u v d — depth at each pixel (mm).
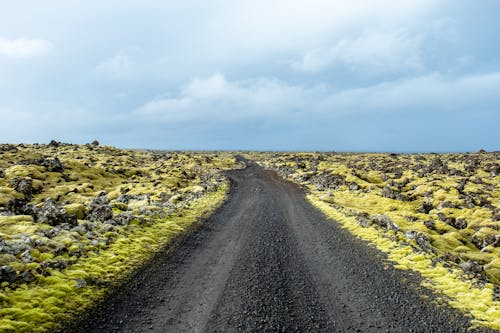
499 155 157000
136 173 107250
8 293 15086
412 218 50531
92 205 33938
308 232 32812
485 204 61031
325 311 16266
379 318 15648
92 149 166625
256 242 28641
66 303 15188
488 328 14891
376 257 24844
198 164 140375
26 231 23141
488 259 32875
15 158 101688
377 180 92250
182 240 27719
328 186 78062
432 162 127125
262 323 14852
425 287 19312
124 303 15922
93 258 20672
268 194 62719
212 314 15438
